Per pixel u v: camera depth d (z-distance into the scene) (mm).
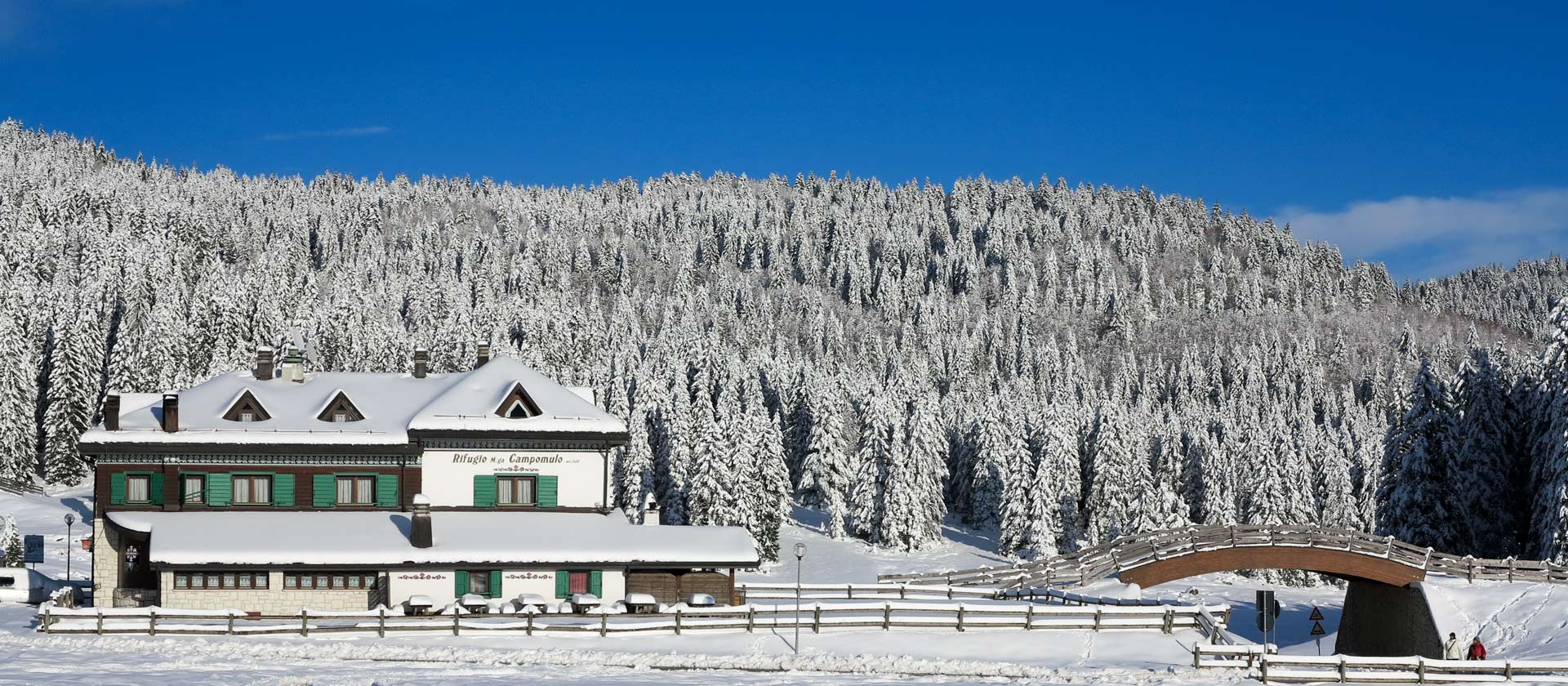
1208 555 57250
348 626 48562
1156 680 42312
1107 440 116062
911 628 50531
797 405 144125
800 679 42500
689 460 107438
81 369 116000
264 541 55625
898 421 116000
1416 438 77125
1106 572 58188
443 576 56125
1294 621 72750
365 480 61250
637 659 44875
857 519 116812
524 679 41438
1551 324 75500
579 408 63250
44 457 115750
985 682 42438
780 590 60906
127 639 46469
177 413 60844
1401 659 42000
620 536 58594
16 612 54750
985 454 130250
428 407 62094
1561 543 67500
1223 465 113188
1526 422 79375
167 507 59469
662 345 180750
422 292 193125
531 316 172750
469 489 61469
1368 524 111875
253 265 172500
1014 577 60250
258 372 67000
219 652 44938
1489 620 53500
